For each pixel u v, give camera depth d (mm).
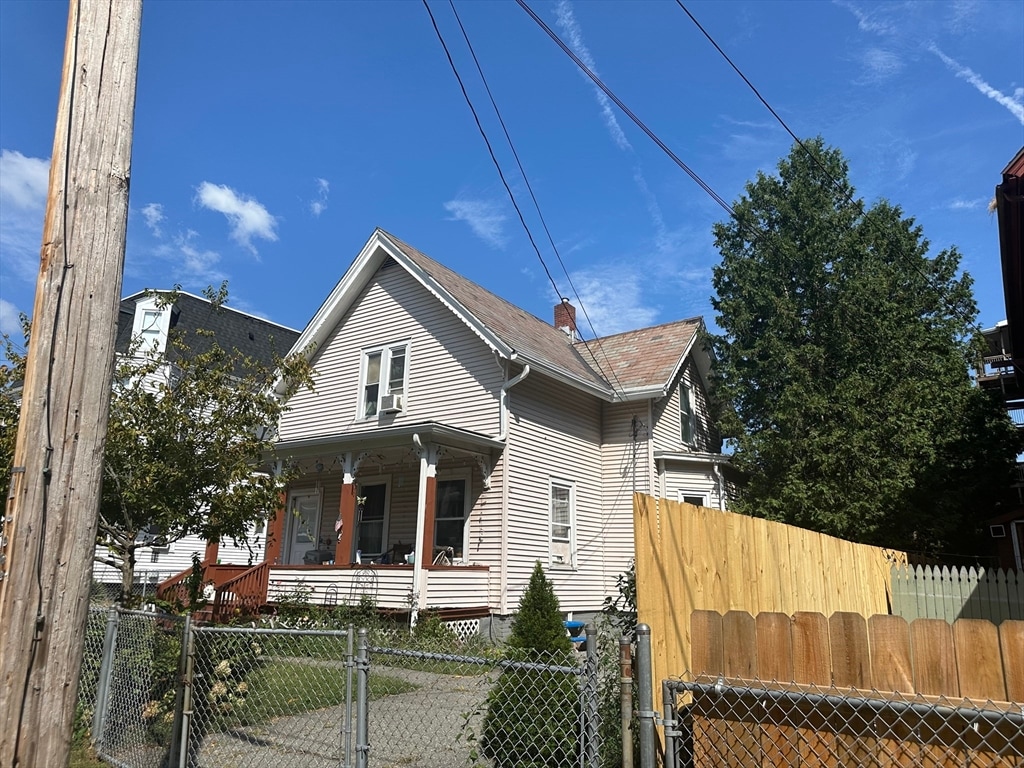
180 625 6270
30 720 2926
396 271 17844
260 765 5523
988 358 21016
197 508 8492
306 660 7543
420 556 12727
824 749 3100
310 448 14805
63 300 3289
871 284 17078
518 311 20188
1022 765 2709
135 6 3781
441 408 16156
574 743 4426
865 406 15781
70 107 3504
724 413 19453
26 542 3045
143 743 6152
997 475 16078
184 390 8422
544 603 7270
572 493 16688
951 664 2889
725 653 3414
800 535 7047
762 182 20047
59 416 3184
